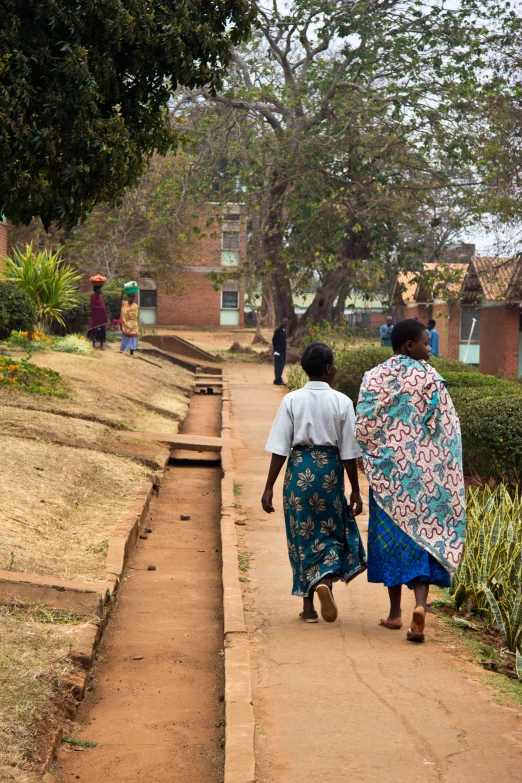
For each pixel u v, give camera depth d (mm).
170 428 13953
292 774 3389
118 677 4812
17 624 4801
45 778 3463
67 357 17094
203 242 48781
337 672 4562
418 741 3699
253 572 6738
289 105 26375
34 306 19469
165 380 20000
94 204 9492
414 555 5094
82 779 3615
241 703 4043
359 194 27141
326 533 5398
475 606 6000
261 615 5648
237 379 24734
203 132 27828
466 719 3951
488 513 7312
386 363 5277
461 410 9906
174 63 9086
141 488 9312
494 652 5082
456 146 25469
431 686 4383
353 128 25859
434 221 27609
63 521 7332
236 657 4711
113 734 4086
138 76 9203
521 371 29188
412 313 40531
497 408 9617
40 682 4172
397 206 26469
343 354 16828
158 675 4859
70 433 10820
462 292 29234
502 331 29359
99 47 8578
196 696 4578
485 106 24312
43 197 8562
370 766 3457
